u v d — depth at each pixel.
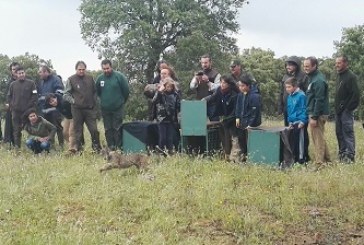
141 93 40.69
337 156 10.45
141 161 9.20
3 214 6.78
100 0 41.59
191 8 41.28
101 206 7.17
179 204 7.33
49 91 12.12
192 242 5.86
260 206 7.28
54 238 5.73
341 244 6.08
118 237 5.94
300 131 9.71
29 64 44.41
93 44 41.47
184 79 38.19
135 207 7.19
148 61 41.00
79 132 11.20
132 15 40.84
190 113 10.11
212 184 8.11
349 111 9.87
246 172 8.92
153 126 10.69
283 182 8.38
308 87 9.60
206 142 10.17
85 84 11.12
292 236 6.28
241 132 10.06
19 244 5.59
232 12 43.25
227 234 6.34
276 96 51.06
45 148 11.20
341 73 9.89
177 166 9.27
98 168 9.20
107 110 11.09
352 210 7.08
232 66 10.50
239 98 10.00
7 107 12.38
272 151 9.46
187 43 38.88
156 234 6.10
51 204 7.27
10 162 10.08
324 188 7.96
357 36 42.91
